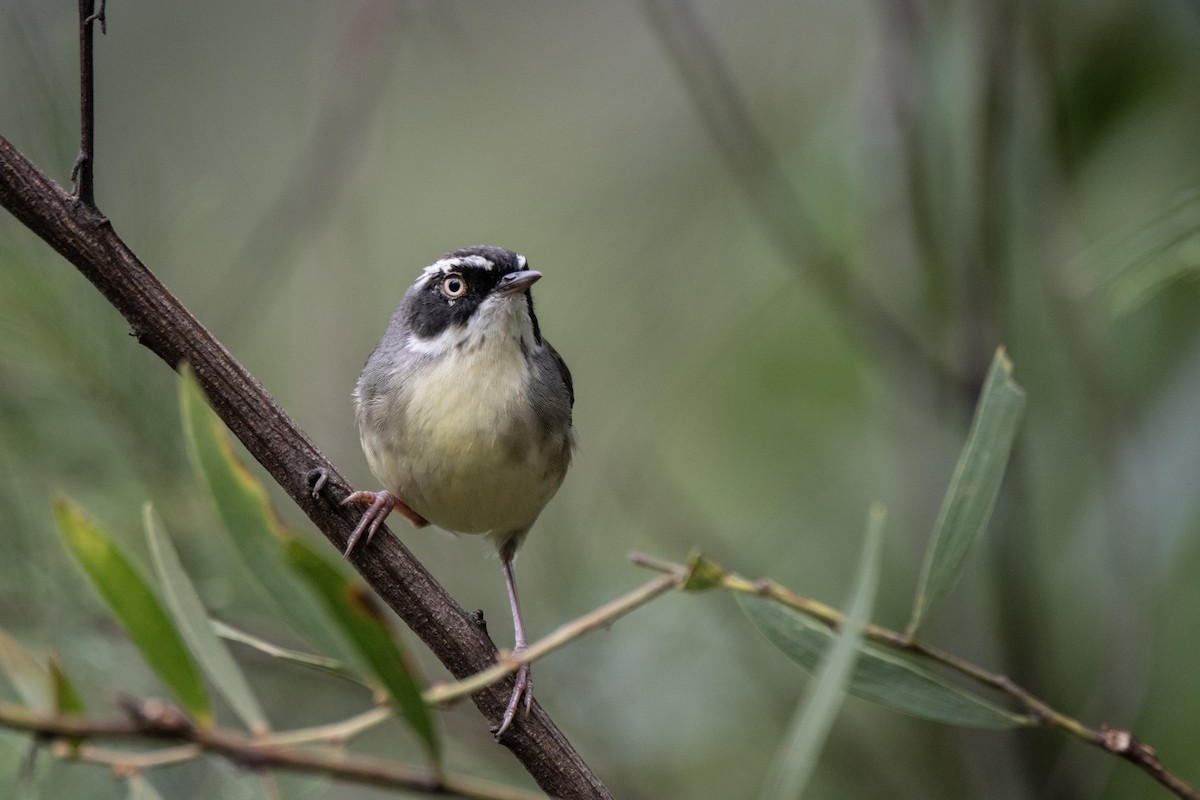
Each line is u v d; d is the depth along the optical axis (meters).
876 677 6.02
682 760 11.51
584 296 14.02
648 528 12.28
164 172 12.06
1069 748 10.10
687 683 11.66
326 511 6.92
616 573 12.15
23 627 8.60
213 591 9.22
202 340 6.64
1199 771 10.08
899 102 10.84
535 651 5.23
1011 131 10.80
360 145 11.82
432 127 15.25
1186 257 8.50
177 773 7.45
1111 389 10.00
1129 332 10.70
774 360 13.65
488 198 14.89
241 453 10.59
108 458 9.16
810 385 13.55
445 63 14.73
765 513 13.16
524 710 6.94
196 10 15.46
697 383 12.95
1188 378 10.39
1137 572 9.77
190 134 14.43
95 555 4.38
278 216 11.39
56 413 9.07
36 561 8.73
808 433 13.38
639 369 13.49
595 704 11.48
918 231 11.03
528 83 15.06
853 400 13.40
